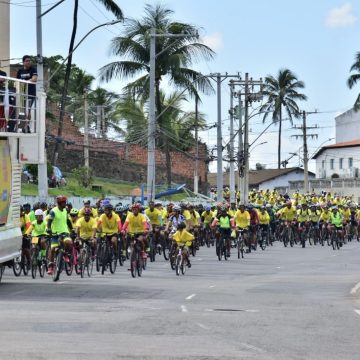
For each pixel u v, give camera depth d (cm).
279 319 2208
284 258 5209
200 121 10669
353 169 15462
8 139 2981
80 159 9012
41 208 3916
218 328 2017
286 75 14938
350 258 5284
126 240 4281
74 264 3519
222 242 4981
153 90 6216
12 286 3064
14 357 1577
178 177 11131
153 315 2241
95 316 2198
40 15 4675
